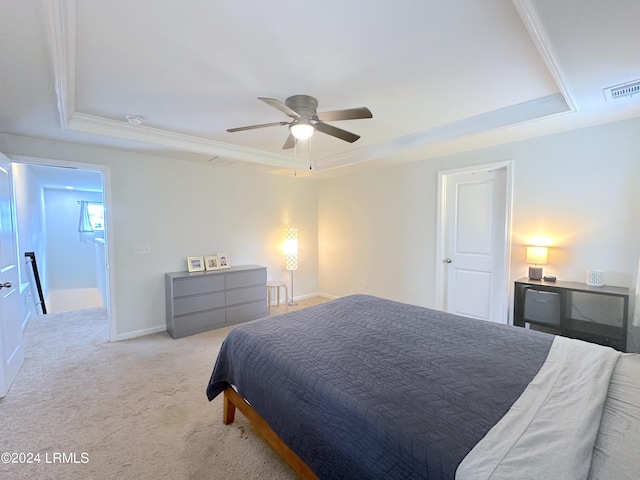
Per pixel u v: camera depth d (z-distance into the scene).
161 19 1.44
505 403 1.14
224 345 2.00
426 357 1.55
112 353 3.10
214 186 4.25
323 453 1.23
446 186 3.77
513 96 2.34
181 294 3.59
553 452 0.87
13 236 2.75
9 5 1.24
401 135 3.32
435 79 2.06
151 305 3.73
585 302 2.58
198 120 2.81
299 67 1.90
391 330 1.95
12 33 1.43
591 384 1.24
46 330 3.76
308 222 5.44
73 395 2.32
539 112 2.42
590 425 0.99
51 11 1.27
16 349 2.65
